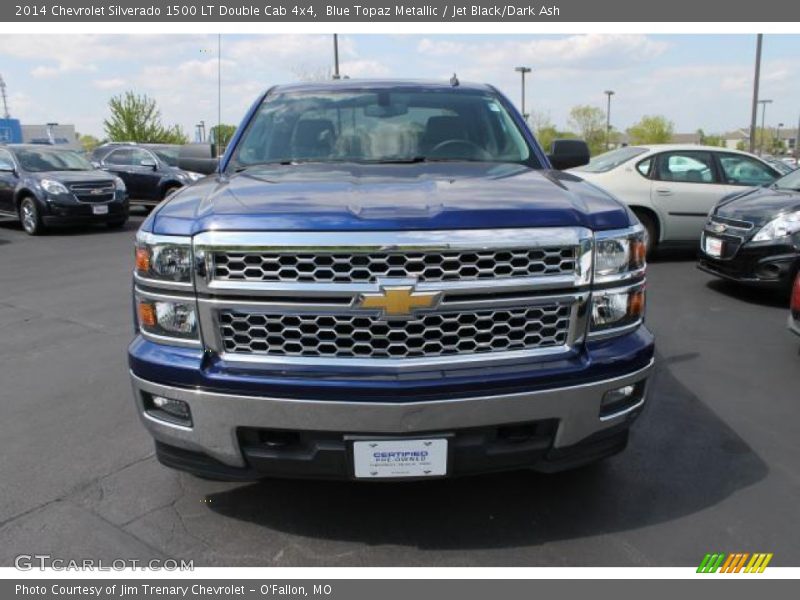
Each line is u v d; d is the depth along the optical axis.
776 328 5.92
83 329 6.03
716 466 3.36
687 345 5.41
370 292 2.29
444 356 2.36
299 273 2.31
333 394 2.31
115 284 8.14
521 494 3.08
